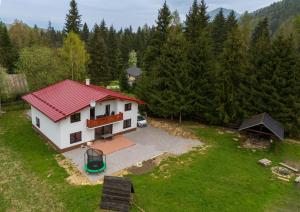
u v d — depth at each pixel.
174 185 24.03
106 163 27.92
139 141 34.00
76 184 23.89
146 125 39.66
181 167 27.53
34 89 47.53
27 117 41.38
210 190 23.62
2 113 42.44
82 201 21.47
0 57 67.88
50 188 23.27
